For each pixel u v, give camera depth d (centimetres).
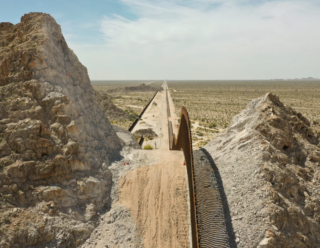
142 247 1806
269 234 1639
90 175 2295
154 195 2331
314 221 1856
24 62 2431
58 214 1862
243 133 2641
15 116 2125
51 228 1748
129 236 1889
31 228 1673
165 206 2198
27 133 2048
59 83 2588
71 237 1788
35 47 2506
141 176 2600
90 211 2031
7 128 2034
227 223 1892
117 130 4334
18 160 1941
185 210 2159
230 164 2430
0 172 1831
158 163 2900
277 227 1694
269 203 1798
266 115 2639
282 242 1630
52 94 2408
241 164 2298
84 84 3306
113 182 2481
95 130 2934
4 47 2742
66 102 2473
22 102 2231
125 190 2389
